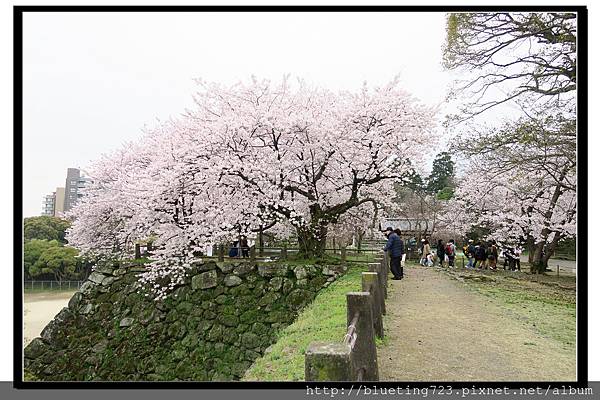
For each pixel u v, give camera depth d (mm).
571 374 4332
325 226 12281
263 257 12469
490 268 15695
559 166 10156
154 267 11164
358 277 10188
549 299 8727
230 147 11297
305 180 12117
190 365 10250
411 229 24078
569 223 12789
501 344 5371
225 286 11031
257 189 11141
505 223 15016
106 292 12070
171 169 11852
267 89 12242
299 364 4484
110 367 10859
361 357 3570
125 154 16438
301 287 10586
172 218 11680
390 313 7016
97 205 15422
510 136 9586
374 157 11727
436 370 4391
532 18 8484
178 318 11008
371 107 11508
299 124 11328
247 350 10070
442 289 9805
